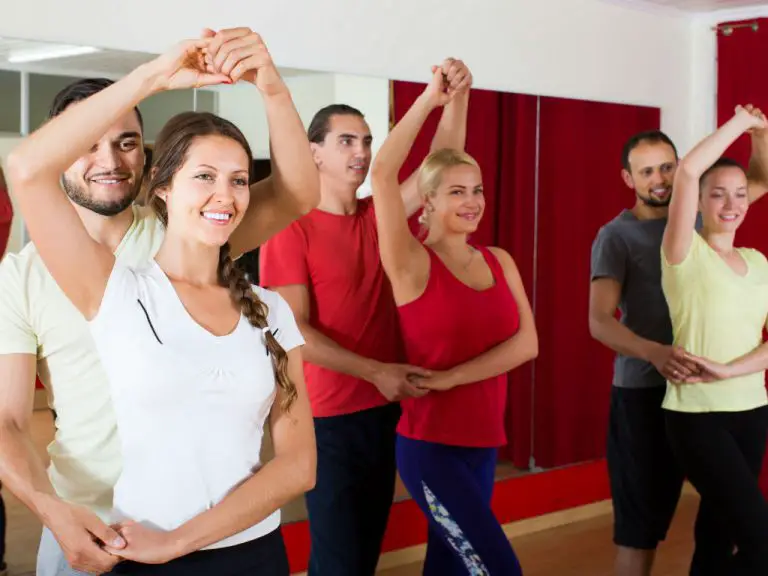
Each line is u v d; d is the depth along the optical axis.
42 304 1.70
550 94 4.17
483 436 2.69
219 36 1.60
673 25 4.70
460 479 2.60
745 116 2.98
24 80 2.84
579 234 4.27
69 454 1.74
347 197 3.10
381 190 2.64
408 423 2.71
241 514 1.49
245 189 1.59
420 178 2.84
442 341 2.70
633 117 4.52
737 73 4.59
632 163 3.52
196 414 1.48
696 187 2.90
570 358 4.29
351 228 3.10
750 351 3.01
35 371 1.73
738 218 3.03
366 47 3.59
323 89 3.47
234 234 1.92
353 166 3.09
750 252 3.12
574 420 4.34
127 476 1.49
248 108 3.23
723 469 2.86
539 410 4.21
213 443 1.50
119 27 3.02
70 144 1.43
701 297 2.95
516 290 2.88
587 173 4.30
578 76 4.29
